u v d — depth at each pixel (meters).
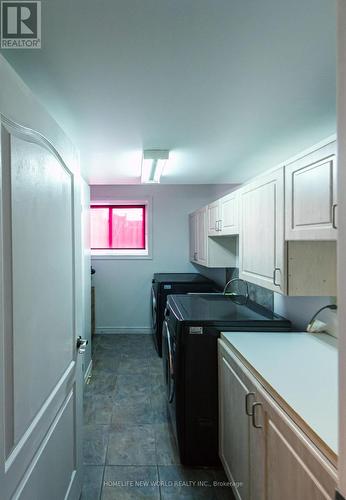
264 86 1.54
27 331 1.03
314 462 0.91
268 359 1.50
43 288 1.17
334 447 0.85
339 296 0.67
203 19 1.06
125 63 1.33
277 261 1.71
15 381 0.94
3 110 0.87
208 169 3.47
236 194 2.48
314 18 1.06
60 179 1.39
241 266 2.36
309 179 1.38
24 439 1.00
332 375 1.33
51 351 1.27
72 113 1.85
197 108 1.79
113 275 4.78
